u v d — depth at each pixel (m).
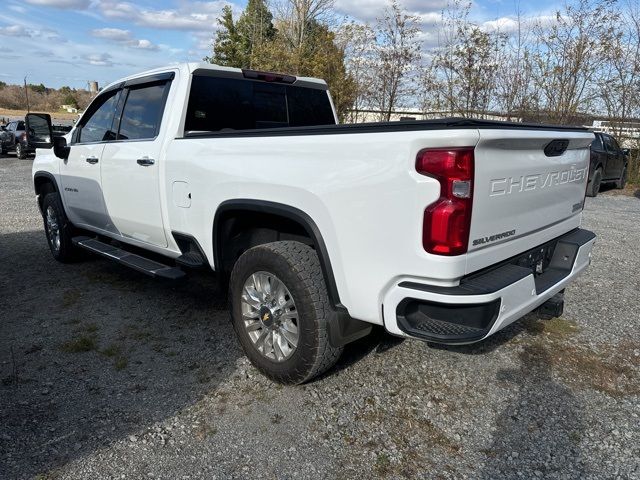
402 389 3.14
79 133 5.19
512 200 2.68
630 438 2.71
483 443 2.66
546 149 2.96
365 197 2.52
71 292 4.79
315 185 2.73
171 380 3.23
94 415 2.84
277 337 3.10
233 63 26.23
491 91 14.61
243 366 3.41
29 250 6.39
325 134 2.71
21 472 2.38
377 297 2.58
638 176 15.83
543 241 3.18
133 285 5.02
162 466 2.45
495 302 2.43
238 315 3.29
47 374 3.29
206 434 2.69
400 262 2.45
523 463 2.52
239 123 4.26
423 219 2.33
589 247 3.50
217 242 3.45
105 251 4.68
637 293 4.97
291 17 21.38
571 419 2.87
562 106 14.70
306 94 4.86
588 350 3.69
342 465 2.49
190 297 4.70
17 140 21.62
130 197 4.25
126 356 3.54
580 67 14.41
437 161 2.28
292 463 2.49
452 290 2.37
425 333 2.42
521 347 3.70
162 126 3.91
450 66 14.57
